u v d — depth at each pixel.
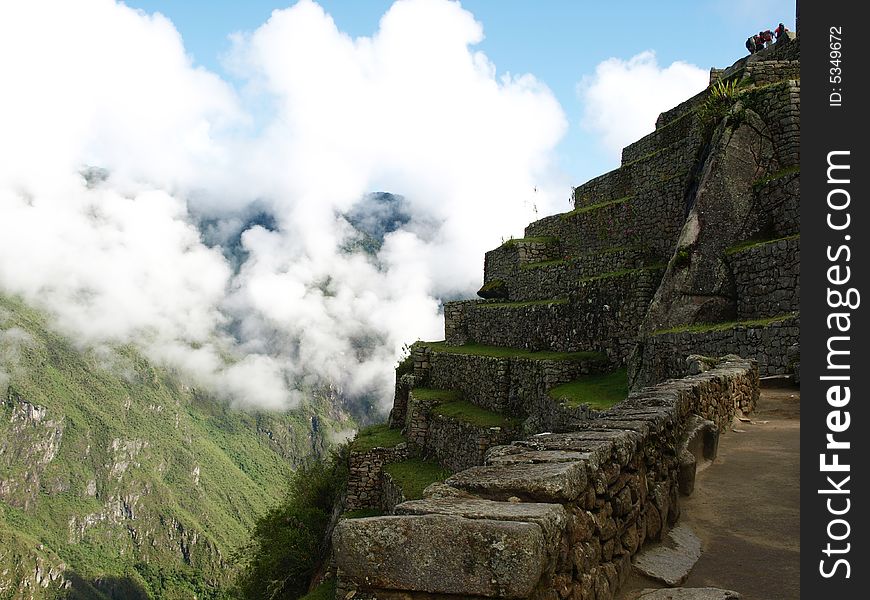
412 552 3.22
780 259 16.27
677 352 16.92
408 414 27.92
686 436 7.86
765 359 14.78
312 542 24.73
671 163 26.45
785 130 18.78
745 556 5.52
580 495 4.09
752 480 7.75
